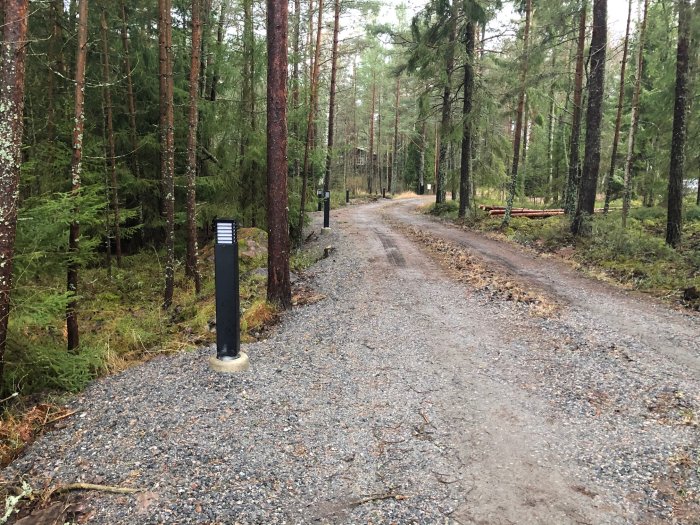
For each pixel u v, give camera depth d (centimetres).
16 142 434
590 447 384
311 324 733
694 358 573
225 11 1575
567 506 313
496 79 1925
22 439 401
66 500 314
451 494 326
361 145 5753
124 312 942
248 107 1527
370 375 532
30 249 500
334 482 337
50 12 1023
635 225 1709
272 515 299
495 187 2255
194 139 1053
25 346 523
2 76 421
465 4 1797
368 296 892
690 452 372
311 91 1644
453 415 440
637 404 457
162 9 962
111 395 483
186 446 376
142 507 303
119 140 1336
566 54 2345
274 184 798
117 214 1216
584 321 725
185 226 1536
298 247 1633
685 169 1614
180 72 1446
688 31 1152
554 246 1358
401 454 375
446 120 2316
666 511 306
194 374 527
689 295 823
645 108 2109
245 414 432
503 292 902
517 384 508
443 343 639
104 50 1105
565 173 2838
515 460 368
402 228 1939
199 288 1061
